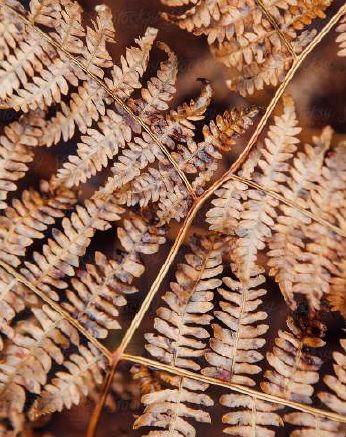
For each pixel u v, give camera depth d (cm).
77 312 74
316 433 75
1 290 74
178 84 81
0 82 74
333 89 80
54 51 75
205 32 77
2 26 75
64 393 73
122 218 80
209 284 75
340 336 78
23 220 74
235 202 77
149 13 81
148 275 80
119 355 75
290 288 76
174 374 75
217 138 77
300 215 77
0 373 73
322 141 77
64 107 75
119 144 76
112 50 81
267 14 77
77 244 75
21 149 74
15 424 73
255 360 75
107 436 77
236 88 78
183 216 77
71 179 75
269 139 77
